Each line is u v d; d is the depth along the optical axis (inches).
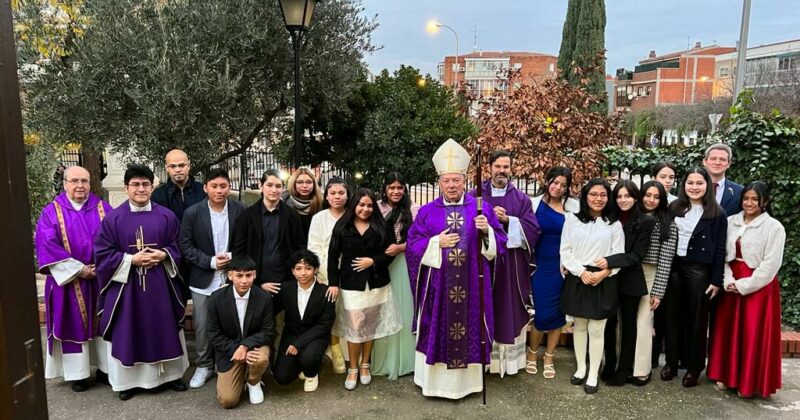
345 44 316.8
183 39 253.8
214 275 160.2
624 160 237.9
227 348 147.0
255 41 272.2
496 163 165.6
